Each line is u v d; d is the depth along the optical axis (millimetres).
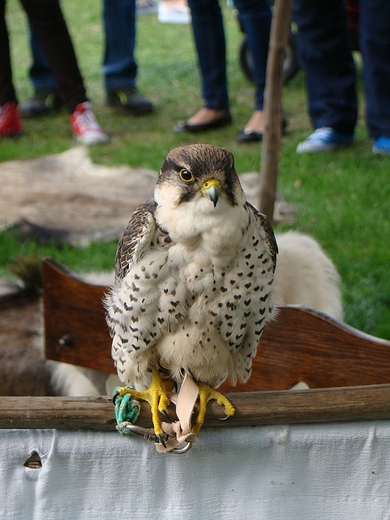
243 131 8242
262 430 2186
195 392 2191
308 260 3824
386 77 7332
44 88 9344
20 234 6121
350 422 2170
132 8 9109
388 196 6711
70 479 2160
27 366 3734
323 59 7578
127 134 8688
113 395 2184
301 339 3008
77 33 13312
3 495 2143
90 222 6293
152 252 2346
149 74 10961
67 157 7570
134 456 2168
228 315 2387
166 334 2414
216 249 2289
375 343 2900
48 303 3422
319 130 7855
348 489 2203
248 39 7926
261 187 4453
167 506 2209
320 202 6562
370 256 5676
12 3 14977
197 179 2275
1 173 7199
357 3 8273
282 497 2217
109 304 2537
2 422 2098
